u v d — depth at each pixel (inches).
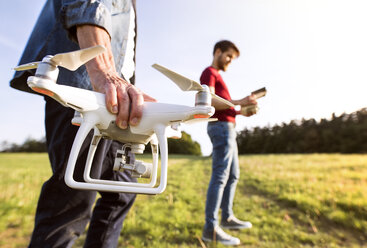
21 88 35.2
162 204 115.0
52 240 29.1
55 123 32.2
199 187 182.5
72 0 27.5
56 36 33.2
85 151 31.5
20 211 97.0
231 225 88.8
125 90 21.0
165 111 21.3
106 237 35.6
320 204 116.8
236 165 91.1
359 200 117.7
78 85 32.4
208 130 85.0
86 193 31.3
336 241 79.6
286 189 159.6
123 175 36.9
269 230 87.3
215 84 83.4
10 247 67.1
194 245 72.2
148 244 70.5
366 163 309.6
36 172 248.5
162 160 20.8
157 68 19.3
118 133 21.2
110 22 26.6
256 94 77.4
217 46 89.3
